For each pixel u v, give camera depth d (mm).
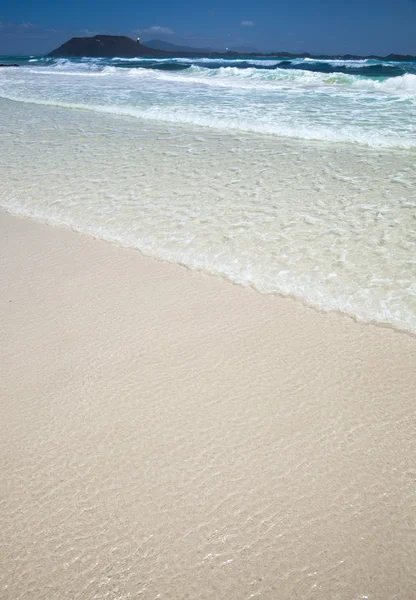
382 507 2092
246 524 2049
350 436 2449
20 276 4145
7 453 2447
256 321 3389
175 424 2572
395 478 2219
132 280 3986
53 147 8062
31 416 2664
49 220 5266
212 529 2033
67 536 2033
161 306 3613
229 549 1954
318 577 1849
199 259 4219
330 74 15922
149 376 2918
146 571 1892
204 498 2168
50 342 3260
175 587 1834
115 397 2770
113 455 2406
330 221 4676
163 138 8430
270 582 1840
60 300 3750
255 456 2365
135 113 10930
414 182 5590
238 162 6777
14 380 2934
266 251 4211
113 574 1886
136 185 6008
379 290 3566
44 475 2318
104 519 2096
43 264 4332
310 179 5922
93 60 44219
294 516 2074
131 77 20672
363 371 2875
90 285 3941
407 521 2031
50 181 6348
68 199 5703
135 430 2549
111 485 2250
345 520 2047
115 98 13328
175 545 1979
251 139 8133
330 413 2592
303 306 3514
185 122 9828
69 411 2688
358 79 14555
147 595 1811
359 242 4234
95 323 3443
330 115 9547
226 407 2666
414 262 3863
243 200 5336
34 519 2111
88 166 6895
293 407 2645
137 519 2088
